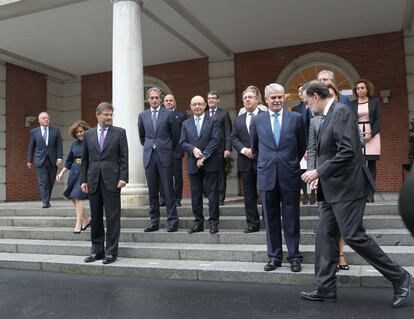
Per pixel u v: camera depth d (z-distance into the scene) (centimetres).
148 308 406
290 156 477
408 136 1116
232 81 1277
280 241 493
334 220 401
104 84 1450
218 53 1262
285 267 497
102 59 1330
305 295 416
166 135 636
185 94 1326
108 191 561
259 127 494
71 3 948
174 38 1145
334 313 373
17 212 820
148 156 634
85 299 441
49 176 880
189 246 585
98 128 574
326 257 405
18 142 1348
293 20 1055
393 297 408
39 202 1218
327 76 489
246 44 1212
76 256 618
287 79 1228
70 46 1216
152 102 643
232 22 1060
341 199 382
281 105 487
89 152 571
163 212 708
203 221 626
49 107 1451
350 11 1011
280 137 479
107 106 569
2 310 412
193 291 460
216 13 1009
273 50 1243
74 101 1483
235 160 1245
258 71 1254
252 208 595
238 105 1269
